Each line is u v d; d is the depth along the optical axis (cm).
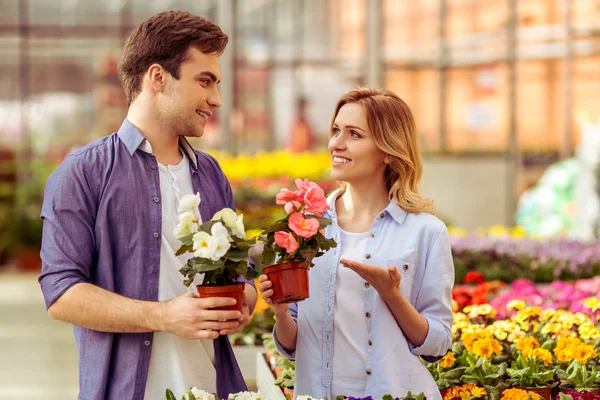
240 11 2345
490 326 496
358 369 334
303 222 304
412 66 2094
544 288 850
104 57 2603
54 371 865
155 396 315
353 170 343
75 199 311
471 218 1650
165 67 319
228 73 2166
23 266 1753
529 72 1970
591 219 1335
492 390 427
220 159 1675
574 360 446
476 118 2014
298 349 345
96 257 317
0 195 1866
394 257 338
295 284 311
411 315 325
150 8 2436
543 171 1955
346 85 2352
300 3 2358
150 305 300
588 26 1845
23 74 2208
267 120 2384
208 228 299
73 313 301
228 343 336
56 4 2445
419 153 351
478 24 1975
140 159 323
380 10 1656
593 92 1927
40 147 2556
